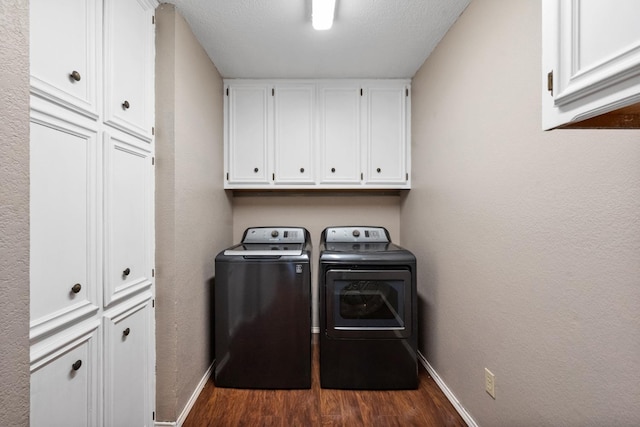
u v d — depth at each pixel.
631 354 0.71
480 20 1.33
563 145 0.89
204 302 1.82
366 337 1.75
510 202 1.13
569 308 0.87
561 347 0.90
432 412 1.57
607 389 0.76
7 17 0.55
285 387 1.77
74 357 0.93
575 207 0.85
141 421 1.30
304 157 2.32
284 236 2.34
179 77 1.47
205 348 1.83
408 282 1.74
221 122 2.23
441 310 1.75
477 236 1.37
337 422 1.50
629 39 0.42
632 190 0.70
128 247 1.21
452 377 1.62
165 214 1.42
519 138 1.08
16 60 0.56
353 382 1.76
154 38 1.41
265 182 2.30
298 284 1.77
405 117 2.33
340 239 2.36
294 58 1.99
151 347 1.38
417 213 2.17
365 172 2.33
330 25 1.49
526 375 1.05
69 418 0.91
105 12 1.08
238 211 2.58
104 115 1.07
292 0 1.42
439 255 1.78
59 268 0.88
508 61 1.14
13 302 0.56
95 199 1.03
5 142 0.55
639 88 0.41
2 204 0.54
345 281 1.76
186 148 1.55
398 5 1.46
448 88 1.67
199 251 1.74
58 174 0.88
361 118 2.32
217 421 1.51
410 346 1.75
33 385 0.80
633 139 0.71
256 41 1.78
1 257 0.54
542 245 0.97
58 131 0.88
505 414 1.17
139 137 1.29
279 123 2.30
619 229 0.73
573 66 0.51
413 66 2.12
